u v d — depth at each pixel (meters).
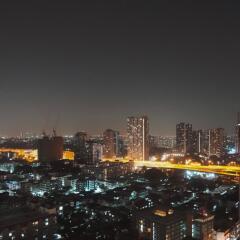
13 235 196.88
